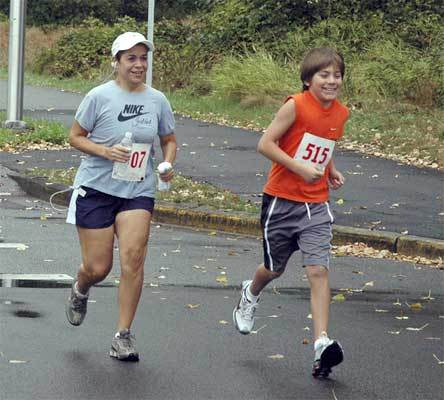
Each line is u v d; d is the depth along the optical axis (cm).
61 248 1430
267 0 4100
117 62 927
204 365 907
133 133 922
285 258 939
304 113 895
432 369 914
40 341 965
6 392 814
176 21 4816
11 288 1183
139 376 869
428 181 2053
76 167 2116
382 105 3119
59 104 3644
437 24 3888
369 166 2233
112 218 932
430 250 1466
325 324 884
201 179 2016
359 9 4019
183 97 3828
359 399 824
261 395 827
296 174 909
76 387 833
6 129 2572
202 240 1549
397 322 1088
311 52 902
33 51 5606
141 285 925
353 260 1438
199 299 1166
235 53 4022
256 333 1022
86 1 6856
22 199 1856
